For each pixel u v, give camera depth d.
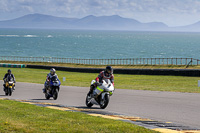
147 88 45.75
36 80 71.69
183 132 14.96
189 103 26.88
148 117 20.22
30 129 14.75
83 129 14.85
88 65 129.38
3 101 28.69
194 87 48.22
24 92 42.62
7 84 39.22
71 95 36.88
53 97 33.03
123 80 70.44
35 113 20.38
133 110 23.41
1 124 15.73
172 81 64.81
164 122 18.11
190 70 84.44
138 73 95.56
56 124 16.12
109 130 14.74
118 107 25.16
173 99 29.94
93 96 24.92
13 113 20.44
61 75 92.94
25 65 134.88
